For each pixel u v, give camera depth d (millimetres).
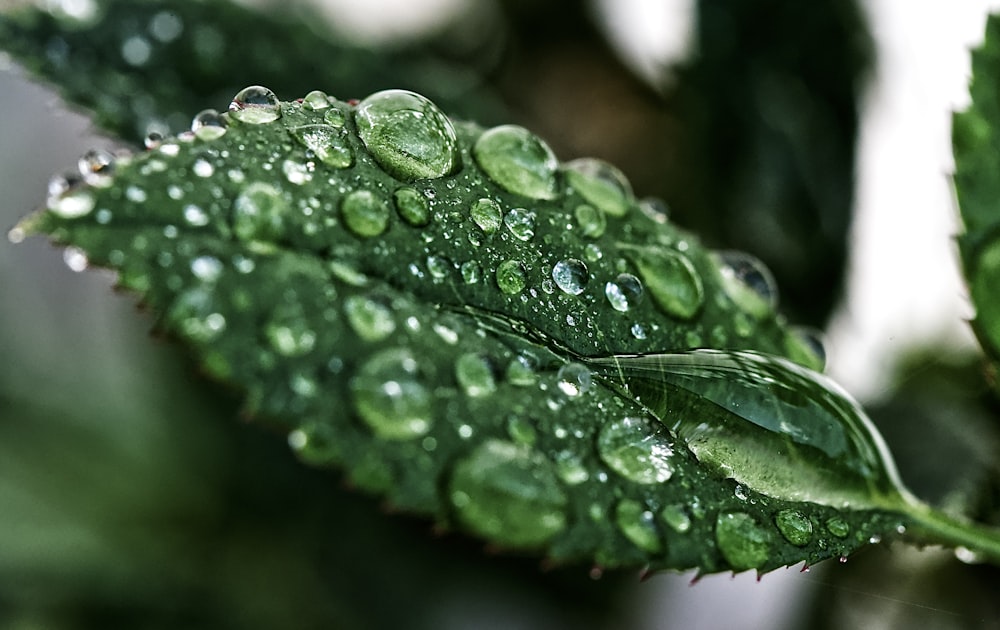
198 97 111
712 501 86
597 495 83
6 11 107
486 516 81
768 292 104
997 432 109
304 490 134
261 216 82
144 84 110
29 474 135
